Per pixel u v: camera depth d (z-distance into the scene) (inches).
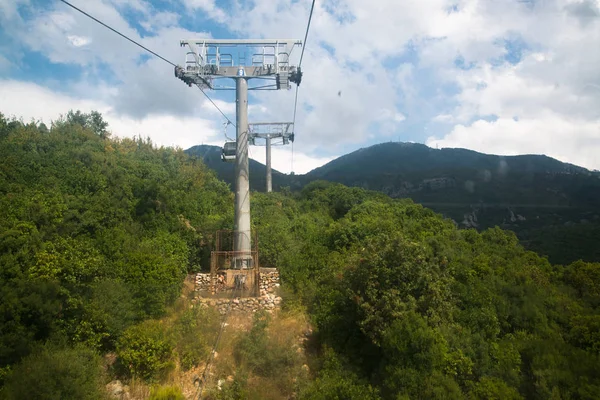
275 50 830.5
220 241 890.7
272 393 479.5
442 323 547.5
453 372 485.4
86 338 482.6
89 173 937.5
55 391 381.7
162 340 496.7
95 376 438.6
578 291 778.8
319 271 788.6
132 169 1177.4
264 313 657.6
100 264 574.2
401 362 479.2
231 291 735.1
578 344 565.9
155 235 830.5
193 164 1921.8
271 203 1491.1
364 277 571.5
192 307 616.1
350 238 940.6
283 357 530.9
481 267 736.3
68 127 1672.0
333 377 495.8
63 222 686.5
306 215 1414.9
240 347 547.5
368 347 545.0
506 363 521.3
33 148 1117.1
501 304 638.5
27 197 717.3
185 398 453.1
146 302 583.2
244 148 823.7
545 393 464.8
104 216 782.5
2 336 399.5
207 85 841.5
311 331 632.4
